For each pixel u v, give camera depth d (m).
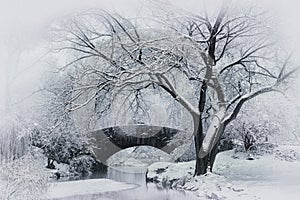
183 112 18.36
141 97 18.33
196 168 16.84
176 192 15.46
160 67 15.27
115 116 18.75
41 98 18.70
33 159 11.55
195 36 16.84
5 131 14.30
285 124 22.17
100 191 15.98
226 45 16.69
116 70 16.44
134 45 15.11
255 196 12.33
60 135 21.94
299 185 13.99
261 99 21.33
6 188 10.37
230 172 18.62
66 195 14.60
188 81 17.39
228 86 18.83
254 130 22.23
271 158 21.00
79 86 16.56
